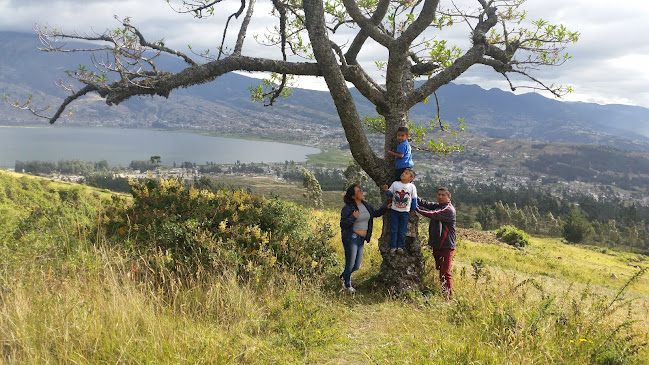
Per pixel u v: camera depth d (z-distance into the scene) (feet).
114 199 20.54
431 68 25.39
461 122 23.41
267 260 17.62
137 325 10.89
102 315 10.86
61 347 9.36
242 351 10.81
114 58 14.74
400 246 19.06
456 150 22.98
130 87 16.57
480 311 14.39
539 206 511.40
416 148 23.53
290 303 14.90
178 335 10.88
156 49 17.06
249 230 18.86
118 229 18.01
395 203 19.03
